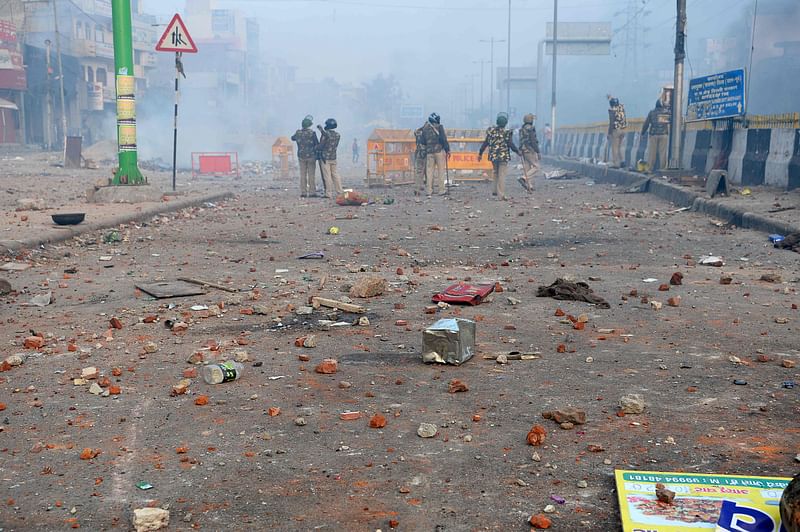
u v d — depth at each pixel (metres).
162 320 7.97
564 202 21.64
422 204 21.17
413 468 4.41
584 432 4.91
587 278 10.28
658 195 23.50
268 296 9.09
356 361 6.48
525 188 26.08
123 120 19.75
